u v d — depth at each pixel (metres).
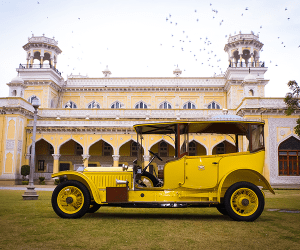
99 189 6.22
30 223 5.41
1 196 11.70
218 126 6.38
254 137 6.27
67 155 26.36
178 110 25.30
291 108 12.88
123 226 5.23
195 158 6.15
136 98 30.39
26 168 22.05
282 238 4.39
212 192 6.11
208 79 30.38
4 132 22.19
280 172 19.62
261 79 28.55
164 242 4.13
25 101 23.58
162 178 6.84
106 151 26.25
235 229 5.02
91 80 31.08
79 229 4.93
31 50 30.78
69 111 26.41
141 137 6.80
